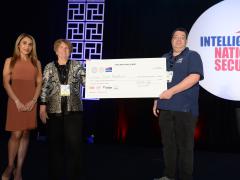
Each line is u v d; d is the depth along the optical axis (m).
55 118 2.87
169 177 2.97
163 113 2.96
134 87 2.92
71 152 2.89
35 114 3.15
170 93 2.77
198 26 5.36
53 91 2.86
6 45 6.00
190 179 2.89
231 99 5.24
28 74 3.08
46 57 5.95
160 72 2.90
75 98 2.88
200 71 2.80
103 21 5.83
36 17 6.01
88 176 3.70
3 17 6.03
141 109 5.68
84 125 5.87
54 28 5.96
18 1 6.04
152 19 5.67
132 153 5.13
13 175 3.51
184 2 5.53
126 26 5.76
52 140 2.89
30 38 3.12
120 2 5.77
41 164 4.18
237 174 3.93
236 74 5.21
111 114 5.79
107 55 5.80
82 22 5.91
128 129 5.73
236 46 5.21
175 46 2.90
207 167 4.31
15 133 3.08
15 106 3.05
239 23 5.21
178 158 3.17
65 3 5.95
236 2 5.25
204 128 5.44
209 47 5.31
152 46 5.66
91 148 5.45
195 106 2.90
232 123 5.34
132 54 5.73
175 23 5.57
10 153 3.10
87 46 5.88
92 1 5.88
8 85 3.06
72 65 2.91
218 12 5.30
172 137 2.96
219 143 5.39
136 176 3.74
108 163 4.43
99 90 2.96
